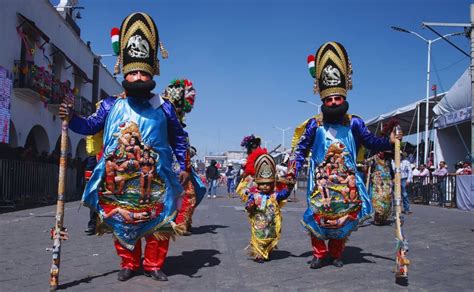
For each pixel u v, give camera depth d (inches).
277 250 277.1
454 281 203.8
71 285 190.4
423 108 902.4
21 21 734.5
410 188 847.7
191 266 229.5
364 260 247.4
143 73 199.3
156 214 195.9
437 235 339.6
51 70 873.5
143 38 200.4
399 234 197.9
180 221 326.3
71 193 831.7
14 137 739.4
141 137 194.9
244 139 318.0
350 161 226.4
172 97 303.3
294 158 238.1
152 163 194.9
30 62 737.0
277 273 217.5
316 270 224.1
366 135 230.4
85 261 236.2
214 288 189.9
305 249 281.0
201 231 354.3
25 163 617.6
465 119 724.0
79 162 879.1
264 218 243.3
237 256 256.2
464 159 842.8
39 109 826.2
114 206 193.6
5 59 686.5
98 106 205.6
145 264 201.6
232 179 989.2
